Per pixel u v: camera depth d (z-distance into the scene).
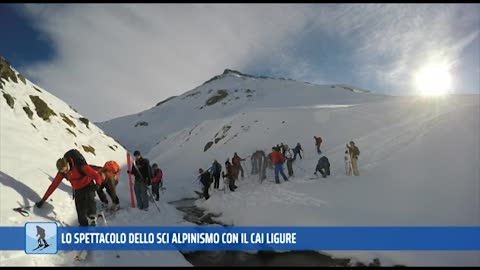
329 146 20.61
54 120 13.32
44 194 6.99
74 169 5.94
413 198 8.88
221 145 29.89
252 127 29.23
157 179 12.45
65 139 12.59
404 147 14.34
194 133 39.28
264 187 12.80
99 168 8.44
